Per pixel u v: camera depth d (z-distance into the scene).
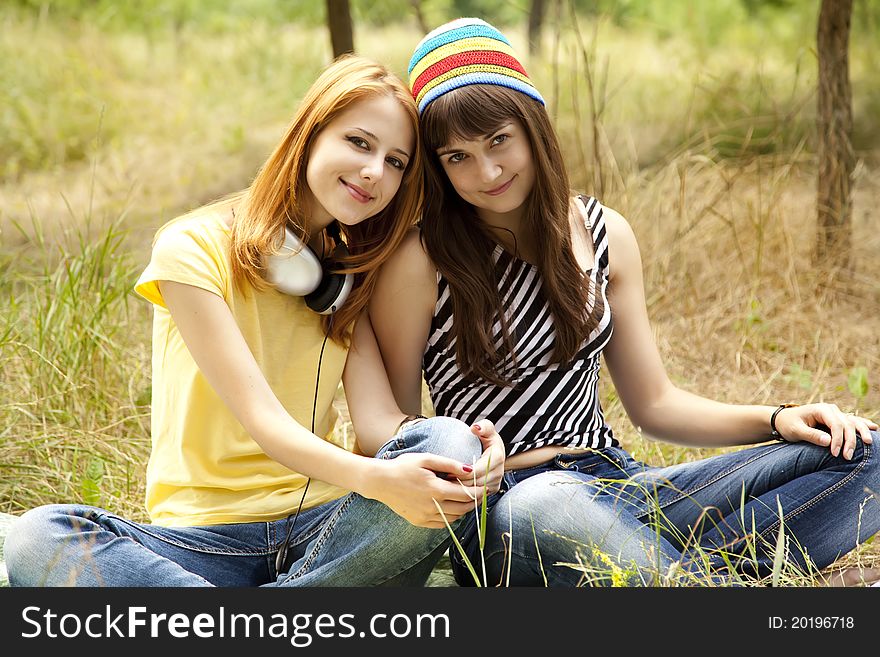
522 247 4.16
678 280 7.99
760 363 7.23
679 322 7.62
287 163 3.87
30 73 14.80
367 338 4.25
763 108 11.79
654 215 8.26
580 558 3.67
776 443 4.13
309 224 4.03
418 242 4.15
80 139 13.11
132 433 5.99
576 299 4.08
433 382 4.29
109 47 17.27
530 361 4.14
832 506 3.98
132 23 19.25
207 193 11.48
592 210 4.35
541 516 3.74
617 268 4.36
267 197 3.90
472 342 4.07
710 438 4.39
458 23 4.11
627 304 4.39
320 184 3.84
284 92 15.97
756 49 17.20
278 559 3.85
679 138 11.66
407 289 4.14
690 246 8.26
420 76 4.06
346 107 3.84
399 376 4.28
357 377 4.19
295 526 3.90
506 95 3.93
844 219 8.34
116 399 6.09
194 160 12.52
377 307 4.20
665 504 4.11
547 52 16.69
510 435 4.12
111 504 5.17
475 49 4.01
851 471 3.96
